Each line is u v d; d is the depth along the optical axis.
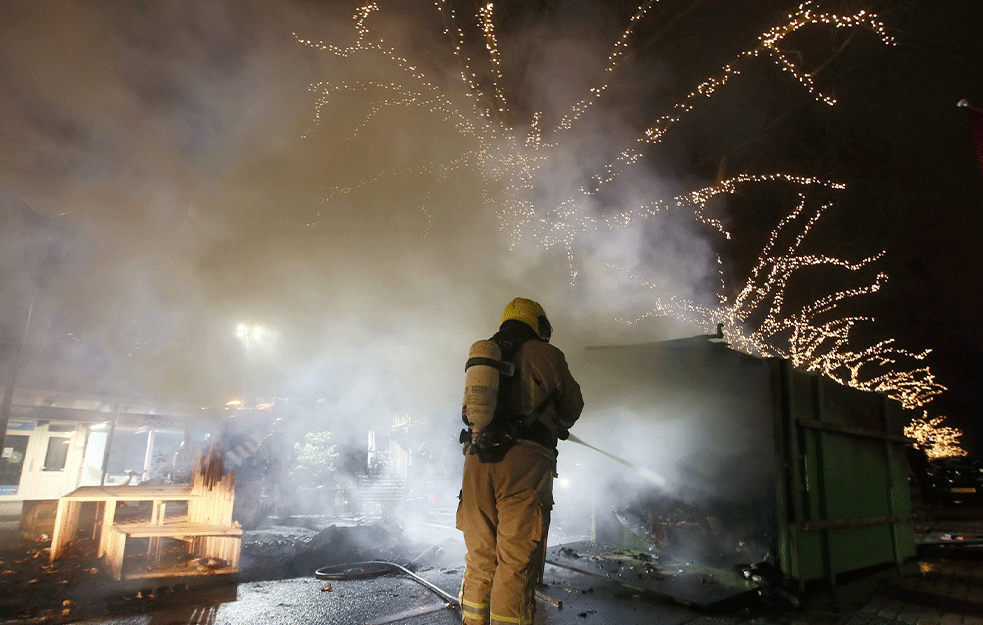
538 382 2.72
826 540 4.53
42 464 10.88
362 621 3.41
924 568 5.21
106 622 3.37
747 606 3.81
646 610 3.68
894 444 5.74
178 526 4.81
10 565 4.81
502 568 2.43
